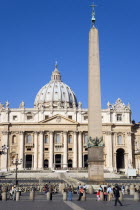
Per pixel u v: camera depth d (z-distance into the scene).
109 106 134.75
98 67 43.03
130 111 135.88
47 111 132.62
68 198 38.34
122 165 135.88
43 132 130.75
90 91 42.72
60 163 129.75
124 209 27.81
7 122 130.00
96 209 27.81
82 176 102.75
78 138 132.12
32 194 38.62
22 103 133.25
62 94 188.38
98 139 42.28
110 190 38.00
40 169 124.44
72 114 133.25
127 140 133.00
